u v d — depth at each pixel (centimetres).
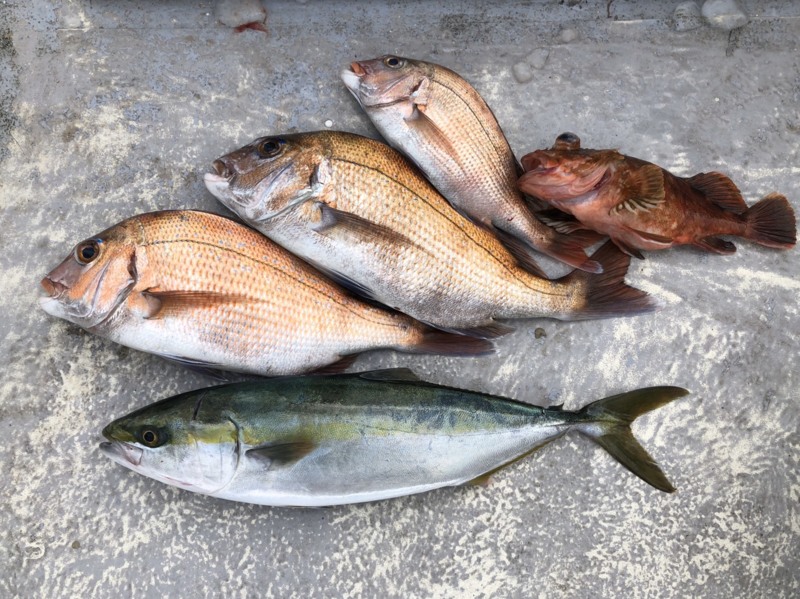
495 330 68
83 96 71
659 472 65
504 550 69
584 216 67
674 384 71
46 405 68
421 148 66
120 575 67
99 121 71
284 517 68
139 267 61
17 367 68
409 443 61
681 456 70
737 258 72
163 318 61
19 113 71
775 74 74
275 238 63
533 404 68
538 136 73
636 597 69
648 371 71
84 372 68
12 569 67
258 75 72
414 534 68
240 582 67
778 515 71
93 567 67
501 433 63
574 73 73
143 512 67
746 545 70
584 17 74
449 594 68
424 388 62
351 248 63
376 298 65
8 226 70
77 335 68
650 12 74
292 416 60
